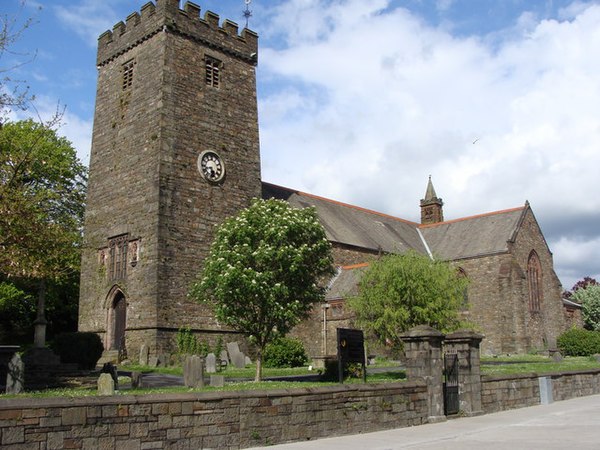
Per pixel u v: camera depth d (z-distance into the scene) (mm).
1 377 21828
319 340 50094
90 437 11430
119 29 45125
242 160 44500
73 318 57938
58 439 10992
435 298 27891
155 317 36938
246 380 27578
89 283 43000
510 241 59062
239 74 45906
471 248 61906
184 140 40938
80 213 43125
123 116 43219
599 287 83125
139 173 40656
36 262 20906
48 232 21547
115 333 40906
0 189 19906
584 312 81500
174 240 38875
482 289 59281
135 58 43375
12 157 22766
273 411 14617
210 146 42531
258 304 27484
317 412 15586
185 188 40250
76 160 47344
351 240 57000
